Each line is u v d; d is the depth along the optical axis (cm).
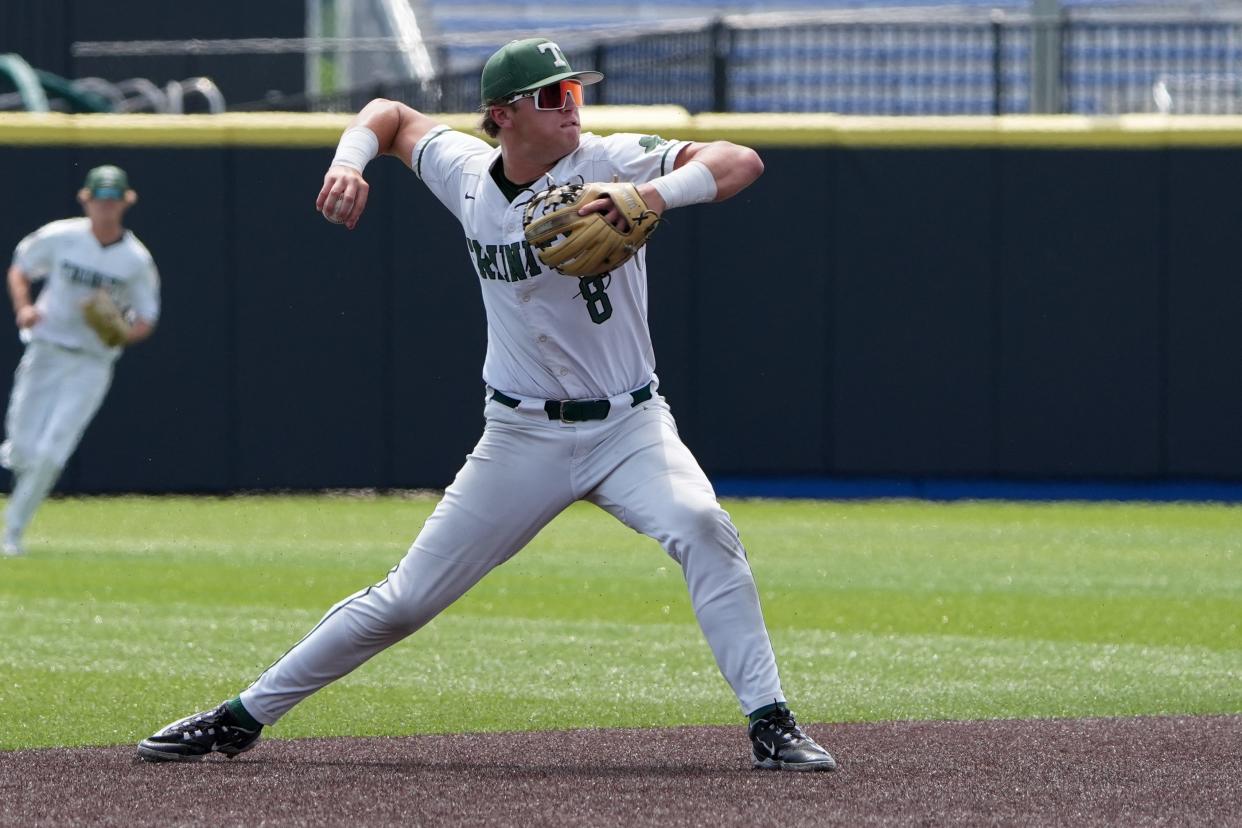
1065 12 5375
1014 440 4562
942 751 1727
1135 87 6016
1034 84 4803
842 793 1500
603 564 3416
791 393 4584
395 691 2155
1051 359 4547
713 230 4559
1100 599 2980
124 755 1700
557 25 8312
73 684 2170
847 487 4600
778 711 1608
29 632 2562
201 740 1653
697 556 1582
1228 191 4484
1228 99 5359
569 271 1490
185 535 3847
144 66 6656
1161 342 4525
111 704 2044
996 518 4238
